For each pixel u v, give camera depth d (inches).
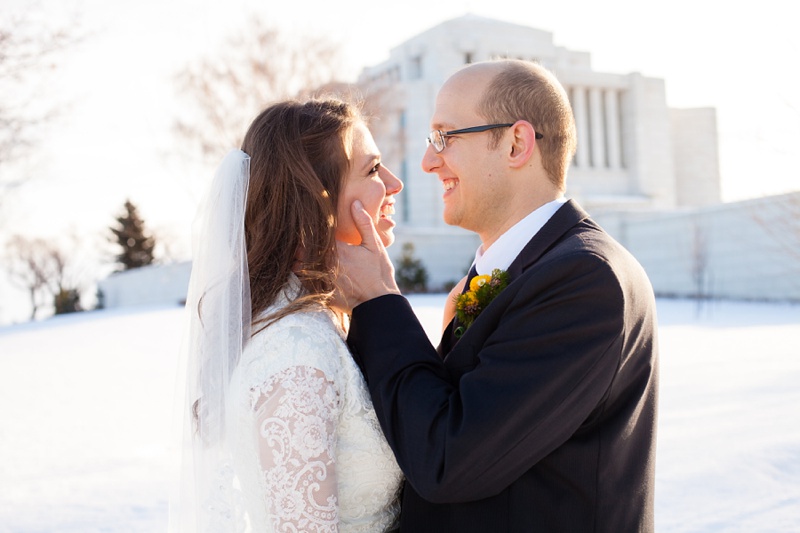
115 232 1796.3
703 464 229.9
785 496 198.2
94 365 543.8
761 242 1056.2
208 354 75.3
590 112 2081.7
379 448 76.0
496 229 87.5
